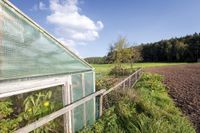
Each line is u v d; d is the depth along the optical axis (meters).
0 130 4.66
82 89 6.04
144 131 5.71
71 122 5.41
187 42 91.38
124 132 5.88
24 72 3.98
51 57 4.74
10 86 3.70
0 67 3.50
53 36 4.66
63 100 5.22
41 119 3.47
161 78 20.73
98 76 20.28
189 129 6.43
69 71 5.41
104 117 6.72
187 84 17.19
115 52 32.34
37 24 4.19
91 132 5.66
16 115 5.11
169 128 6.08
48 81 4.64
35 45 4.26
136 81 16.27
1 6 3.52
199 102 10.57
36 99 5.11
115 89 8.62
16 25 3.81
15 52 3.79
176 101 11.02
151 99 9.74
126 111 7.21
